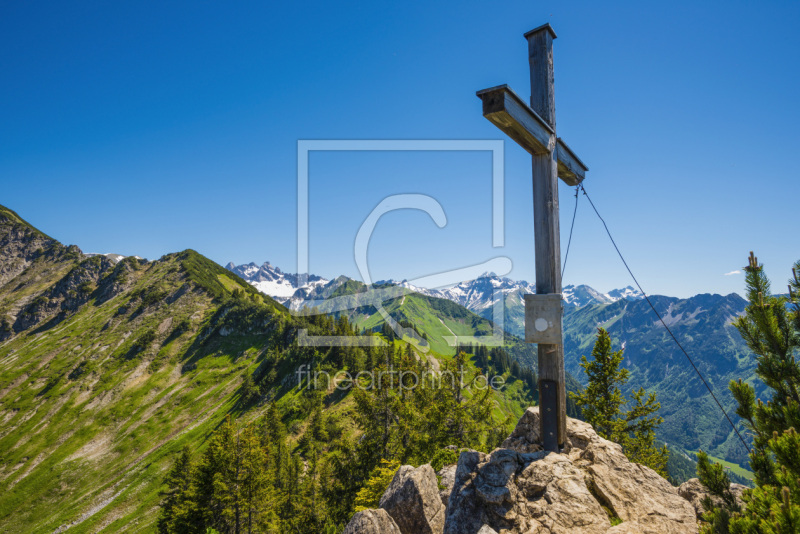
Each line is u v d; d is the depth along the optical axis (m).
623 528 6.66
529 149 8.81
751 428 6.98
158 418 155.62
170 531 46.94
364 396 29.31
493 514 7.04
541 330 8.45
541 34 9.17
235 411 144.38
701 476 7.00
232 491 43.44
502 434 32.41
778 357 6.91
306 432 99.62
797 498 4.77
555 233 8.78
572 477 7.56
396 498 9.66
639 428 27.59
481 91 7.33
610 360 27.81
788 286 7.23
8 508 116.88
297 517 47.28
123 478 120.94
